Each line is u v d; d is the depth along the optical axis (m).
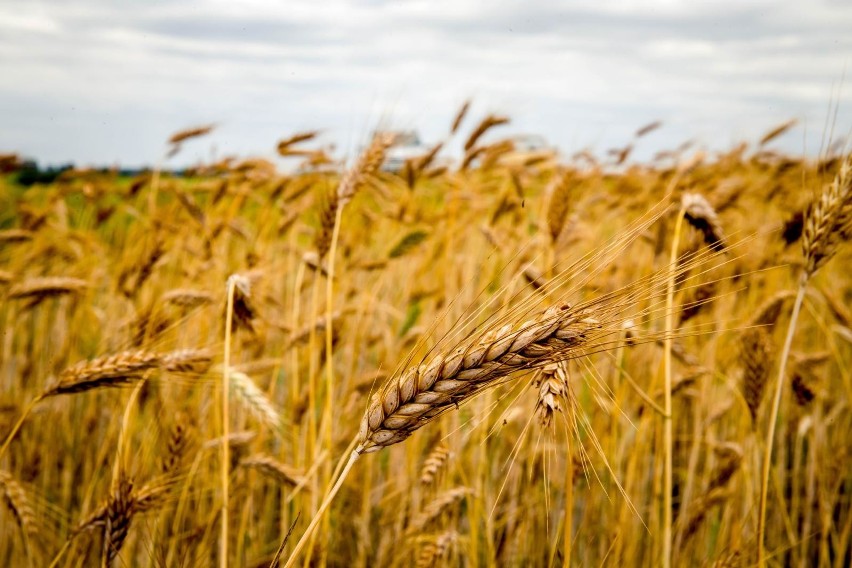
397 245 5.38
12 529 4.14
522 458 4.57
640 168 9.73
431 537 3.27
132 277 4.79
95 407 5.54
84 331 6.31
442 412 1.65
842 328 4.79
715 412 4.69
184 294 3.36
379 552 4.41
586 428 1.78
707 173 7.59
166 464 3.04
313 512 3.23
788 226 3.06
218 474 4.02
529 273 3.54
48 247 7.35
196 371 2.70
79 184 9.71
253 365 4.05
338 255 5.30
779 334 5.71
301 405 3.71
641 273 5.32
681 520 4.41
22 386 5.96
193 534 3.46
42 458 5.24
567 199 3.84
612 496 4.27
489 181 9.12
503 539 3.90
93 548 3.76
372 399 1.67
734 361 5.30
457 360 1.55
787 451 6.05
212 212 7.11
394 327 6.75
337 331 3.63
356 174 3.37
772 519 5.06
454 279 6.08
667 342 2.69
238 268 6.48
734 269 4.98
